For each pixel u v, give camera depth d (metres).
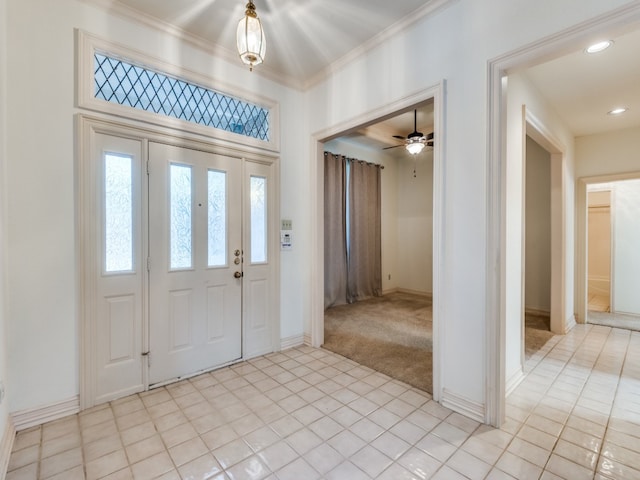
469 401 2.08
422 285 6.27
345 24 2.47
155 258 2.51
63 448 1.78
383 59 2.64
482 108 2.00
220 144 2.88
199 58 2.73
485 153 1.98
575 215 4.37
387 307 5.21
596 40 1.60
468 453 1.73
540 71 2.72
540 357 3.14
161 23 2.47
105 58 2.33
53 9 2.05
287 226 3.39
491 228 1.96
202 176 2.78
